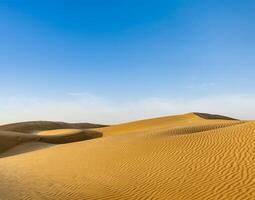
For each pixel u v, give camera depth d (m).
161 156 16.39
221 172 12.50
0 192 12.82
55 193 12.40
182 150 16.59
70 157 21.67
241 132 17.41
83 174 15.91
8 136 42.00
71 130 52.62
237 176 11.75
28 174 17.30
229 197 9.96
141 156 17.22
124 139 24.72
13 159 25.42
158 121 66.56
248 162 12.99
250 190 10.26
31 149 39.41
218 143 16.39
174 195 10.84
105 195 11.72
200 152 15.67
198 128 26.31
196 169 13.44
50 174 16.86
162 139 20.08
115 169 15.84
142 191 11.78
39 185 14.12
